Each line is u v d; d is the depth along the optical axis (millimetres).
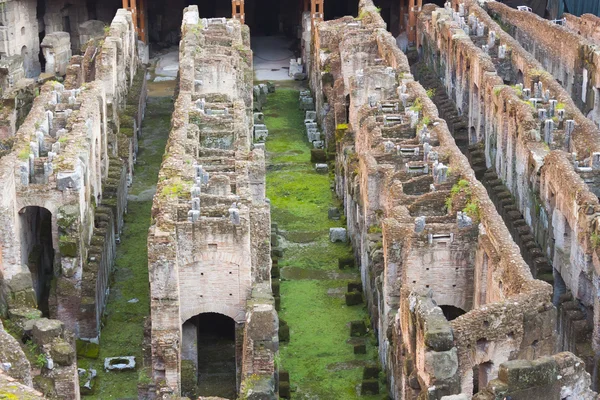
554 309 45219
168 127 98375
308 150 92812
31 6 111500
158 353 50625
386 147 65125
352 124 82125
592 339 55031
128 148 84000
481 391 40750
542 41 96625
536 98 74875
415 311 45406
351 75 85250
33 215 63938
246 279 53094
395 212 55625
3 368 42625
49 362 49531
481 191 55719
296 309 65562
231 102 74625
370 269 62531
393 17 123188
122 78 92250
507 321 44188
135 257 72312
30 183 60938
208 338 59344
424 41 109188
